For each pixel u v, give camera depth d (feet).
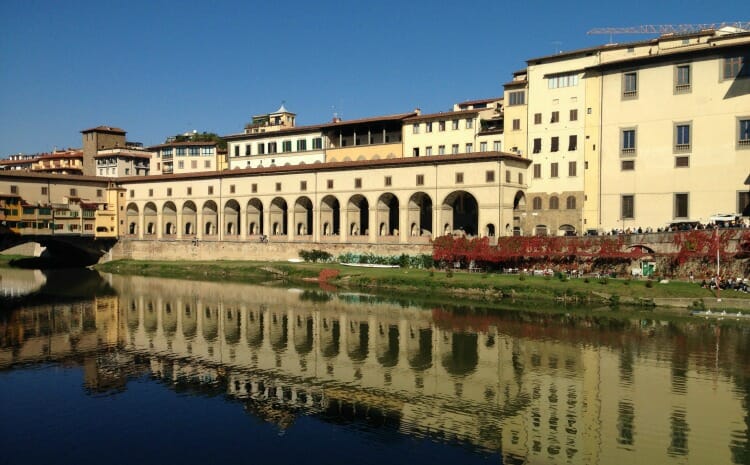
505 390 135.13
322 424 118.62
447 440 110.01
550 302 229.45
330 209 348.79
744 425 113.19
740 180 244.22
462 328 193.57
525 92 300.61
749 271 212.84
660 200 263.29
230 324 209.67
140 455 105.70
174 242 408.87
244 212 378.32
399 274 280.51
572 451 103.81
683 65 257.14
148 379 148.46
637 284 224.74
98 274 363.76
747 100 242.58
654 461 99.81
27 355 171.12
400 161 306.96
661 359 153.69
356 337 186.19
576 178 285.23
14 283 321.32
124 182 436.76
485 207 282.77
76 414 125.08
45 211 389.19
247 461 102.89
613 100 276.00
